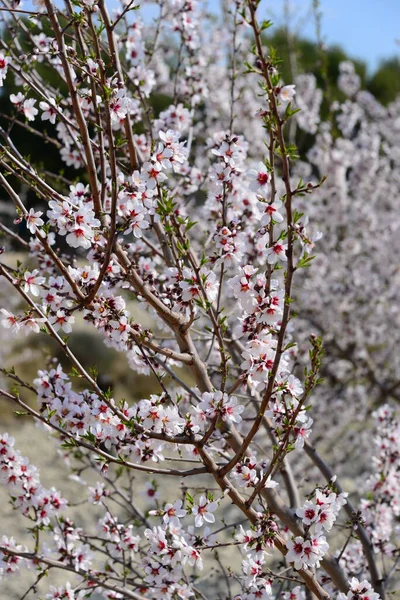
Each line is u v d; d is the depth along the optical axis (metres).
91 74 2.02
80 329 11.94
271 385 2.03
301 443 2.17
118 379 10.98
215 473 2.22
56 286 2.29
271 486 2.24
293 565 2.14
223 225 2.53
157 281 2.97
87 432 2.23
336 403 6.93
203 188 3.69
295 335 6.57
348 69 8.23
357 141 7.30
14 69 2.47
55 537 2.97
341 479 7.47
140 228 2.18
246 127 6.01
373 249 7.17
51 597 2.84
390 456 3.40
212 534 2.28
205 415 2.19
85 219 2.03
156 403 2.21
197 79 3.90
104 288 2.27
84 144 2.12
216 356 3.39
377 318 7.14
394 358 7.43
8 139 2.46
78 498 7.54
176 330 2.46
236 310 3.33
